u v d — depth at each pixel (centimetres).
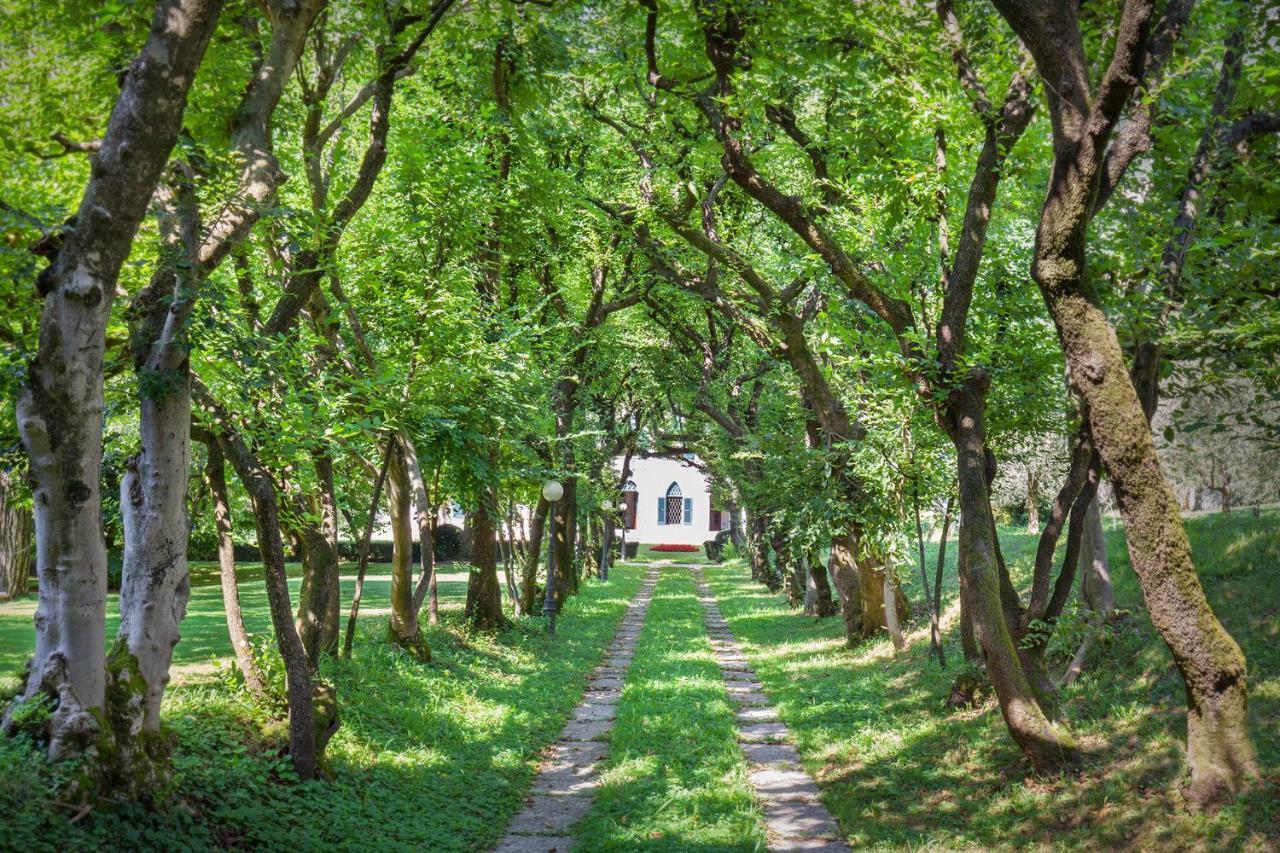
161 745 720
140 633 721
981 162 1041
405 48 995
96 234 632
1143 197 1057
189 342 721
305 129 1111
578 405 2742
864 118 1449
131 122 627
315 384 1058
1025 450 1570
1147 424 744
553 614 2197
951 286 1032
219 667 1084
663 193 1766
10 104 775
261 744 885
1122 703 981
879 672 1540
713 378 2756
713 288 1803
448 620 2016
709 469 3862
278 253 1070
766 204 1130
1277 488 1248
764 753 1147
